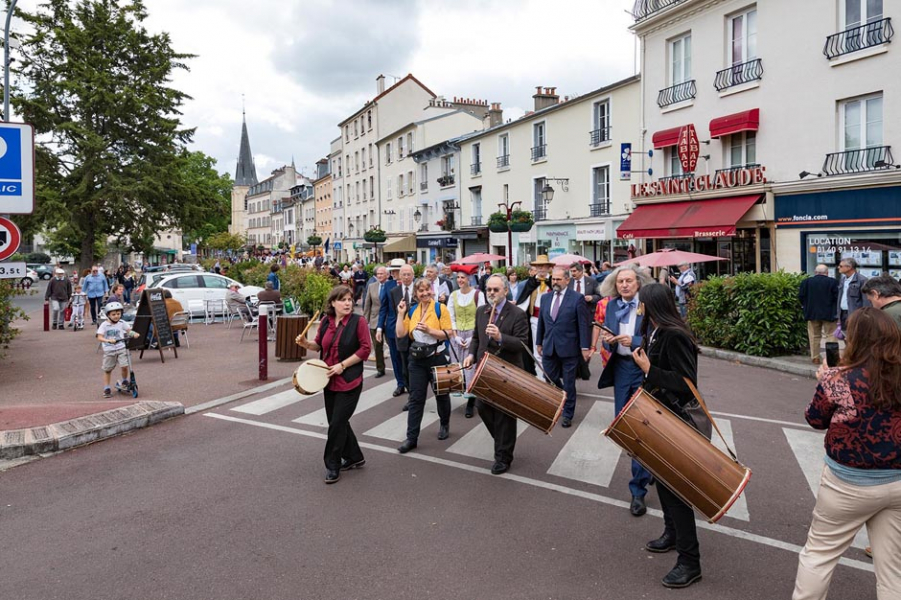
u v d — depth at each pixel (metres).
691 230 20.59
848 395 3.04
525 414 5.30
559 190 29.47
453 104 51.00
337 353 5.88
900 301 5.80
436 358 7.10
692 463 3.68
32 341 16.48
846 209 17.34
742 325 12.92
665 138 22.61
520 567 4.14
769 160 19.41
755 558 4.23
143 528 4.88
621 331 5.54
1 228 7.73
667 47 22.95
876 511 3.04
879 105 16.86
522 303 9.76
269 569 4.18
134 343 12.86
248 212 122.19
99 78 34.12
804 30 18.30
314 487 5.70
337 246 65.06
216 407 9.01
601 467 6.12
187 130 38.09
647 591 3.82
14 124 7.84
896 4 16.17
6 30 15.67
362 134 58.44
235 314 21.44
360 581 4.00
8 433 7.03
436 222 42.62
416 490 5.57
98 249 54.50
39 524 5.00
